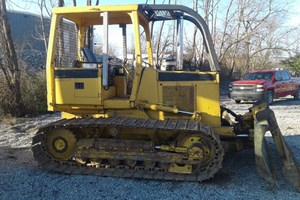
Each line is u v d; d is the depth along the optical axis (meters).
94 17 5.64
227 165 5.66
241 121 5.51
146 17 5.72
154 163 4.94
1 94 11.11
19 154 6.43
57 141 5.21
